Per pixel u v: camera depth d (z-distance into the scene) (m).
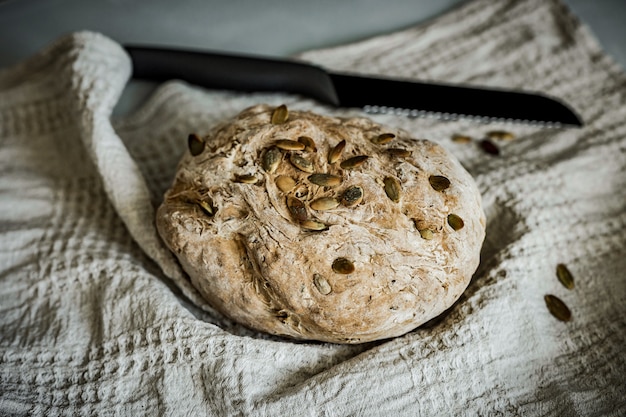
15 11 0.52
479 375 0.30
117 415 0.29
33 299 0.34
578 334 0.32
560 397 0.30
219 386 0.29
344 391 0.29
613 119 0.42
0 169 0.40
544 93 0.44
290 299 0.28
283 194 0.29
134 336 0.31
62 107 0.42
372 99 0.42
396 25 0.51
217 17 0.52
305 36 0.51
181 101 0.42
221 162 0.31
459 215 0.30
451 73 0.46
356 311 0.28
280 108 0.33
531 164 0.39
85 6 0.52
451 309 0.32
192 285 0.33
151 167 0.40
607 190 0.38
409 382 0.29
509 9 0.50
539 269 0.34
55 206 0.38
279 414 0.28
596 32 0.49
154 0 0.53
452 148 0.41
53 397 0.30
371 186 0.29
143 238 0.34
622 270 0.35
